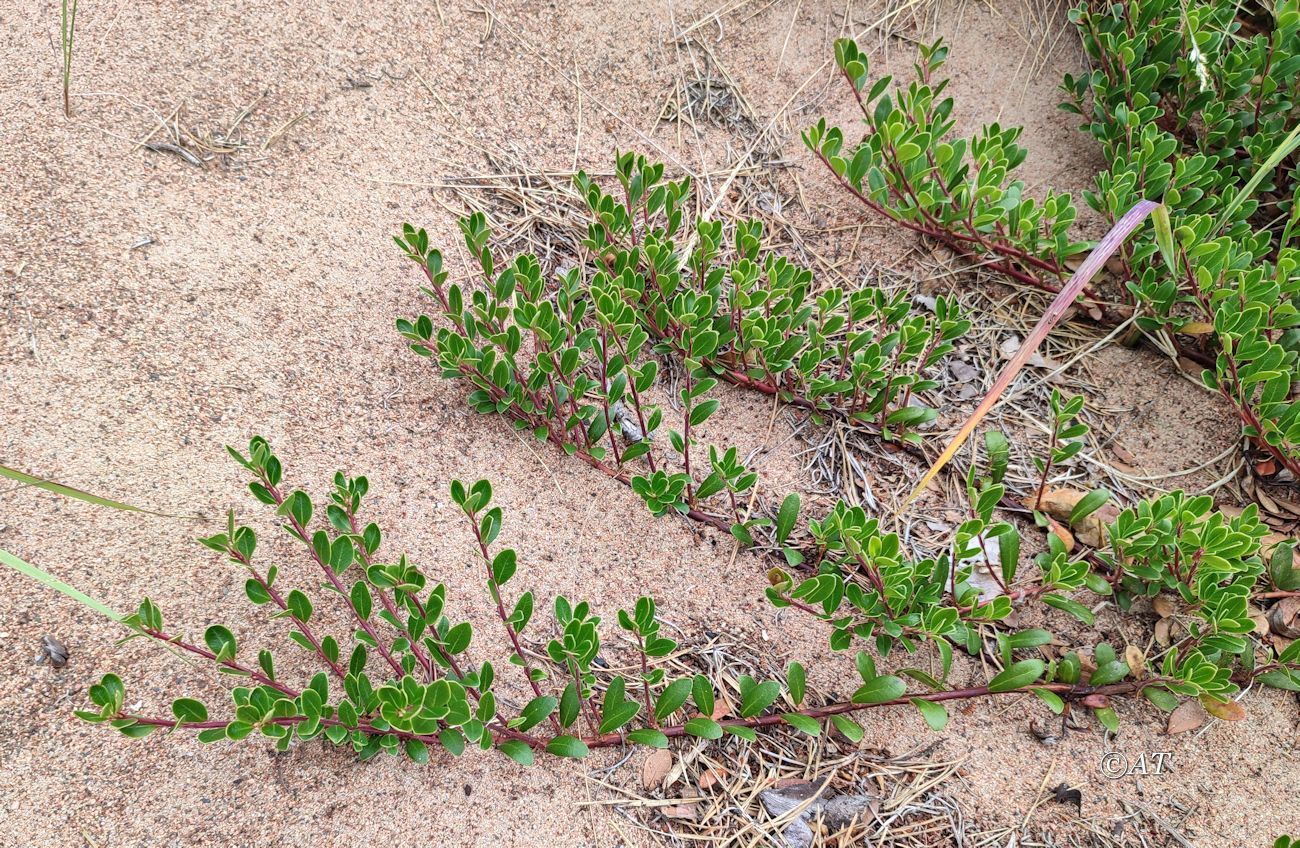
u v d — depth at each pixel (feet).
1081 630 2.01
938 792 1.88
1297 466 2.06
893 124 2.18
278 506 1.70
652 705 1.89
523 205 2.26
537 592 1.95
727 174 2.37
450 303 2.02
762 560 2.03
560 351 2.03
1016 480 2.13
